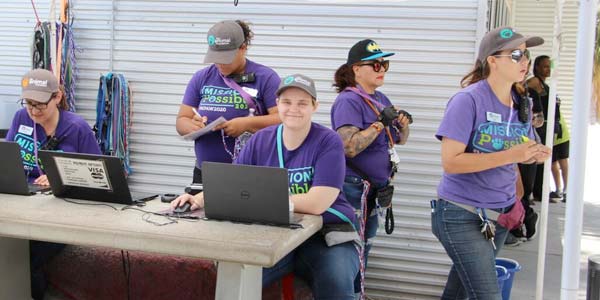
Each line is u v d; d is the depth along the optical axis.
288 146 2.98
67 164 2.91
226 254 2.29
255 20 4.52
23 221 2.53
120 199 2.93
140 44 4.77
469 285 2.97
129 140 4.84
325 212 2.99
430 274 4.38
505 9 7.76
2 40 5.25
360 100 3.55
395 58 4.32
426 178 4.35
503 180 2.94
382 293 4.47
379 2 4.31
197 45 4.67
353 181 3.53
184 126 3.72
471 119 2.85
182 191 4.80
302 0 4.43
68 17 4.88
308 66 4.46
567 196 2.70
